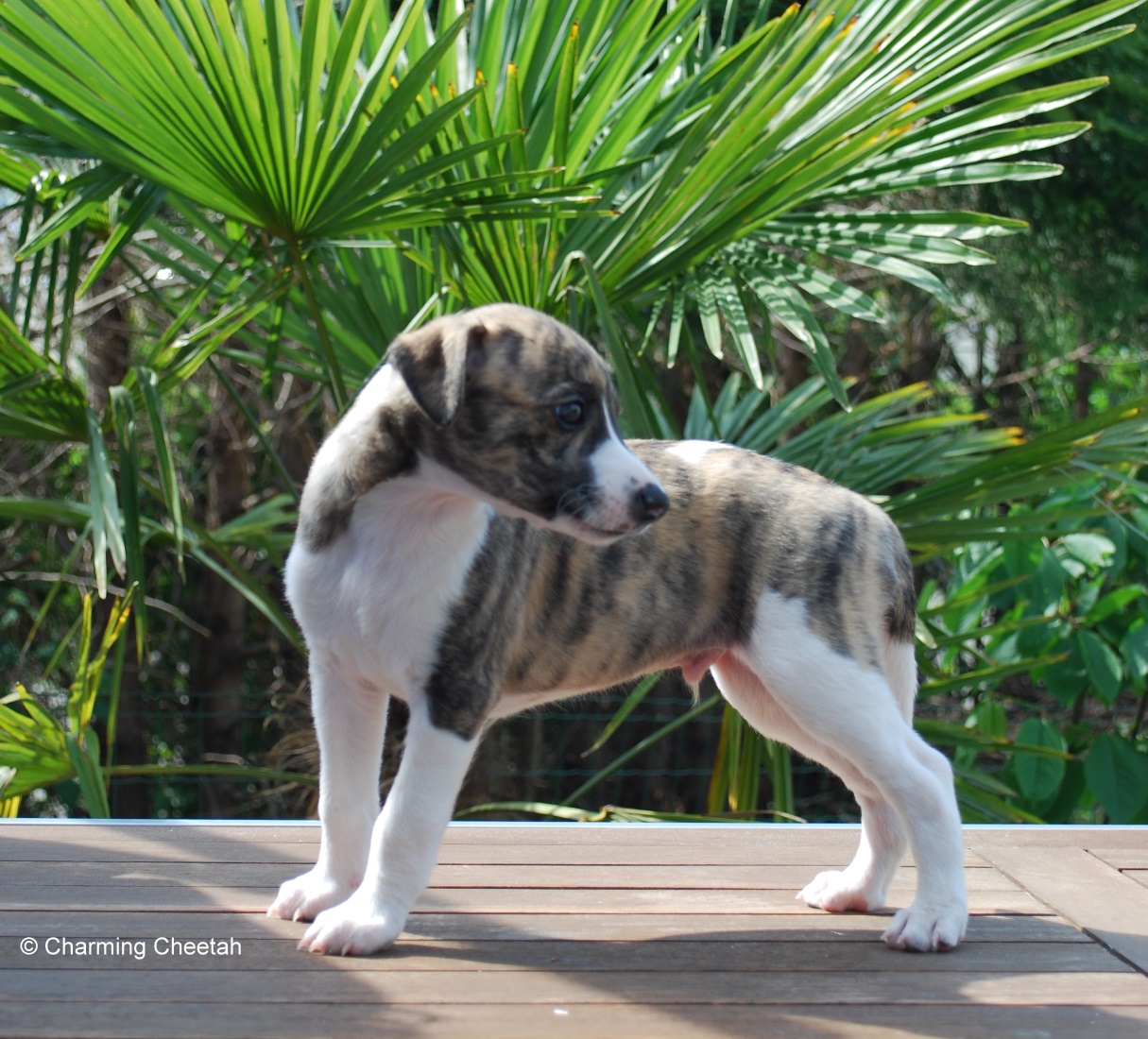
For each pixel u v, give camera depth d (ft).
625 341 5.66
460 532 4.19
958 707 9.38
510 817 7.44
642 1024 3.98
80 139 5.12
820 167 5.39
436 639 4.18
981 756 9.36
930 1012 4.06
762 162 5.49
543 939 4.33
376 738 4.38
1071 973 4.23
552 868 4.76
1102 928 4.44
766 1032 3.97
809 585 4.38
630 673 4.50
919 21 5.48
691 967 4.22
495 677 4.26
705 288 5.64
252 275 6.13
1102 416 5.66
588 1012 4.02
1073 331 10.66
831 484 4.54
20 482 10.09
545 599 4.38
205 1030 3.92
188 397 10.68
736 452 4.57
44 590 10.73
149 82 4.98
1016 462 5.72
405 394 4.15
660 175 5.61
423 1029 3.94
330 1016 3.97
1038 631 6.74
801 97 5.57
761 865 4.82
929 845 4.35
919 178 5.68
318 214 5.29
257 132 5.08
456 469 4.14
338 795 4.36
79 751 5.39
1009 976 4.21
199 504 10.87
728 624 4.47
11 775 5.36
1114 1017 4.05
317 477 4.28
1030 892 4.68
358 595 4.20
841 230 5.78
